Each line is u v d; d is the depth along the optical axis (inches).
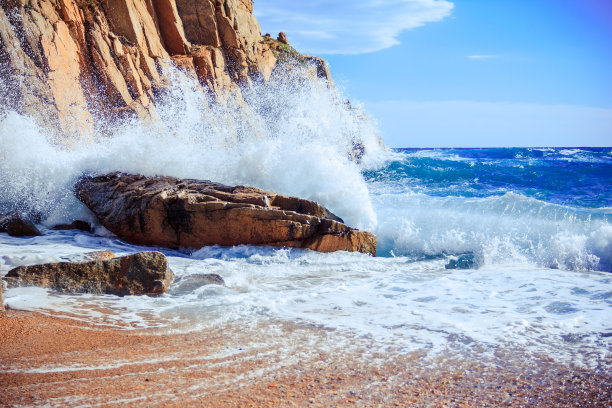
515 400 130.7
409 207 470.0
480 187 754.8
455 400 130.6
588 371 149.6
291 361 159.2
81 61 828.0
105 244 370.0
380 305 231.0
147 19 1025.5
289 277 293.7
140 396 130.9
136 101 898.1
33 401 126.6
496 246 365.7
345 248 361.4
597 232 344.5
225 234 362.0
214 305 229.0
